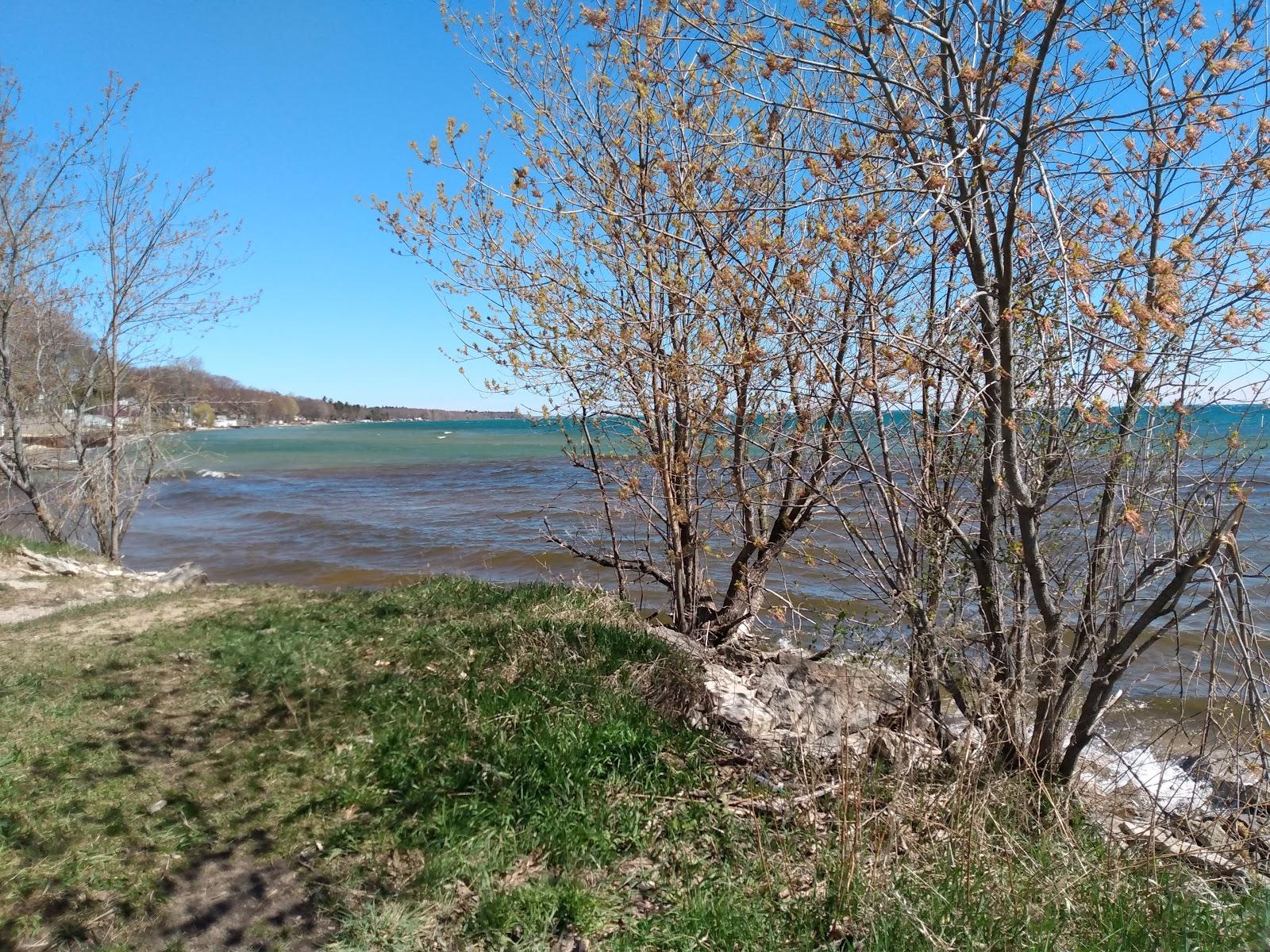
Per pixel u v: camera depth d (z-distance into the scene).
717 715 5.26
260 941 3.38
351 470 42.62
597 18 5.38
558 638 6.07
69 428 15.79
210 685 5.75
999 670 4.98
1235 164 4.20
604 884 3.75
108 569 13.66
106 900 3.55
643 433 7.43
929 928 3.21
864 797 4.21
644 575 8.73
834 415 6.00
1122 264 3.58
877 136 5.39
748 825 4.16
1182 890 3.58
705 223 5.42
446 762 4.54
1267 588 5.24
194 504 29.45
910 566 5.28
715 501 6.92
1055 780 4.74
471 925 3.48
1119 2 4.04
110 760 4.67
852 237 4.40
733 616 7.75
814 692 5.94
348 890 3.69
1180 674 4.45
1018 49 3.92
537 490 29.30
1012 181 4.18
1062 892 3.44
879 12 3.88
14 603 10.66
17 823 4.00
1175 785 4.96
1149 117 4.66
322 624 7.09
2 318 15.16
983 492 4.93
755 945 3.28
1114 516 4.57
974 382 4.42
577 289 6.90
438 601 7.57
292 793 4.39
